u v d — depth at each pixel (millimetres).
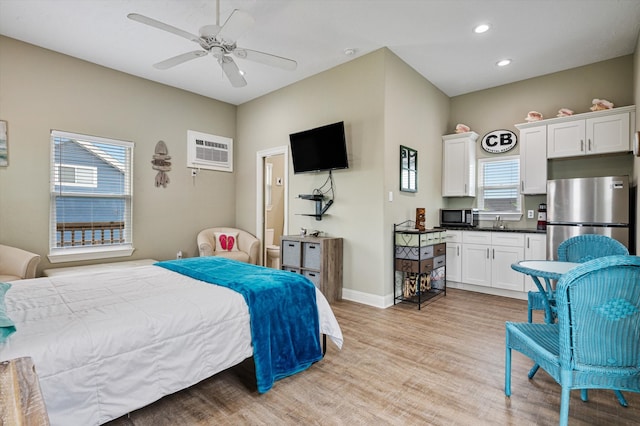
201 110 5129
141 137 4477
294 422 1695
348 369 2258
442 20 3145
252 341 1910
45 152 3711
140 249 4469
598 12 2996
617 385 1366
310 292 2297
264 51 3723
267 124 5035
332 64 4066
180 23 3221
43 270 3656
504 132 4680
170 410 1790
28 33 3393
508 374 1913
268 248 5602
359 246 3869
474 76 4445
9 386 748
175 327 1621
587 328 1356
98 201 4133
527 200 4508
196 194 5074
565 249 2592
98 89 4090
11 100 3490
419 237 3559
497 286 4125
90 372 1348
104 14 3062
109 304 1701
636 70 3443
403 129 4012
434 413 1768
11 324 1297
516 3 2879
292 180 4648
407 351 2543
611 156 3871
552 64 4070
